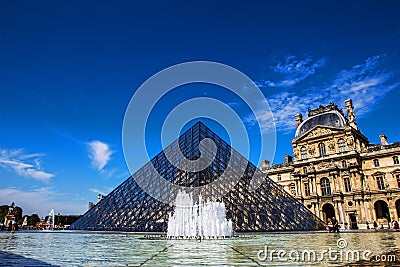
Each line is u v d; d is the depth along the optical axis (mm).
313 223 46812
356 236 31016
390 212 80875
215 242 22938
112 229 42250
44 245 20484
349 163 87625
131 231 39281
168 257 13281
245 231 37719
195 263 11266
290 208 46469
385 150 86625
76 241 24656
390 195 81438
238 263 11172
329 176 89938
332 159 91250
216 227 32344
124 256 13828
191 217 33562
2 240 25797
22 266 10766
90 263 11562
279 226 41438
